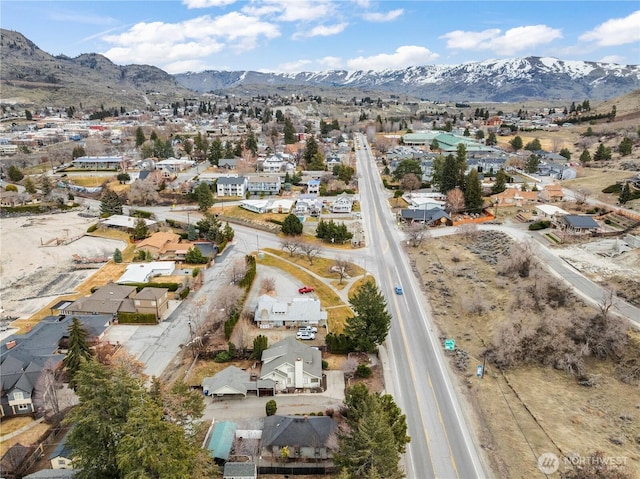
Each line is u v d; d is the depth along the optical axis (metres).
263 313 62.06
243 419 44.44
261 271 79.62
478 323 62.22
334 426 40.84
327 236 91.44
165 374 51.59
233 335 58.38
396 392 48.25
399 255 85.75
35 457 39.78
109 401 30.75
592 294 60.91
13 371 47.94
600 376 49.69
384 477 32.72
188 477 28.58
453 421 43.91
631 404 45.38
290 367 48.84
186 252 85.38
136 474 27.02
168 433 28.52
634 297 59.16
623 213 88.62
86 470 30.58
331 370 52.66
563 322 55.47
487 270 76.50
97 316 62.00
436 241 91.25
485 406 46.12
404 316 63.97
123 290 68.50
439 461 38.91
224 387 47.25
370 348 53.25
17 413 45.81
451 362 53.78
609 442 40.75
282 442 39.47
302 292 70.75
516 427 43.03
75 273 81.12
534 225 89.69
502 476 37.38
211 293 72.00
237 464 36.88
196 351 55.66
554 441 40.91
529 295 63.47
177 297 70.62
